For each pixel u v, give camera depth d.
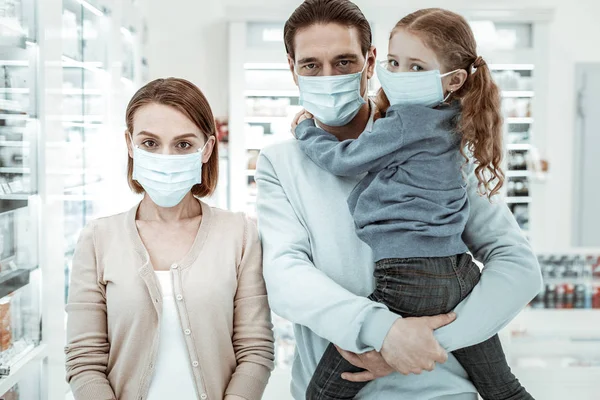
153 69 5.03
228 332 1.50
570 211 4.93
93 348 1.47
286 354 3.59
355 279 1.40
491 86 1.36
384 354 1.24
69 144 3.02
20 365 1.97
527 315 3.98
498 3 4.91
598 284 4.02
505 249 1.38
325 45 1.41
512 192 4.79
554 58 4.93
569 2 4.90
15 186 2.02
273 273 1.35
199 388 1.45
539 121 4.75
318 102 1.45
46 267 2.21
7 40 1.95
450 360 1.41
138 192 1.65
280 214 1.46
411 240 1.33
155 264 1.51
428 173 1.35
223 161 4.96
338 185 1.46
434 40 1.34
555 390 3.29
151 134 1.48
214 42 5.05
